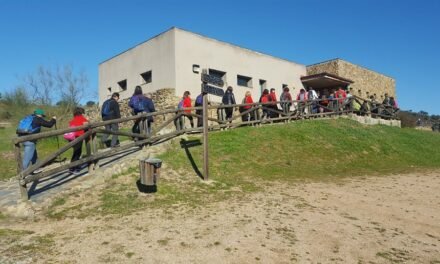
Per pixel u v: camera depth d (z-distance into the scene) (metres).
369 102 19.89
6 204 6.14
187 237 5.25
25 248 4.66
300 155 11.81
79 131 8.02
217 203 7.01
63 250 4.65
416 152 15.54
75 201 6.54
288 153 11.73
